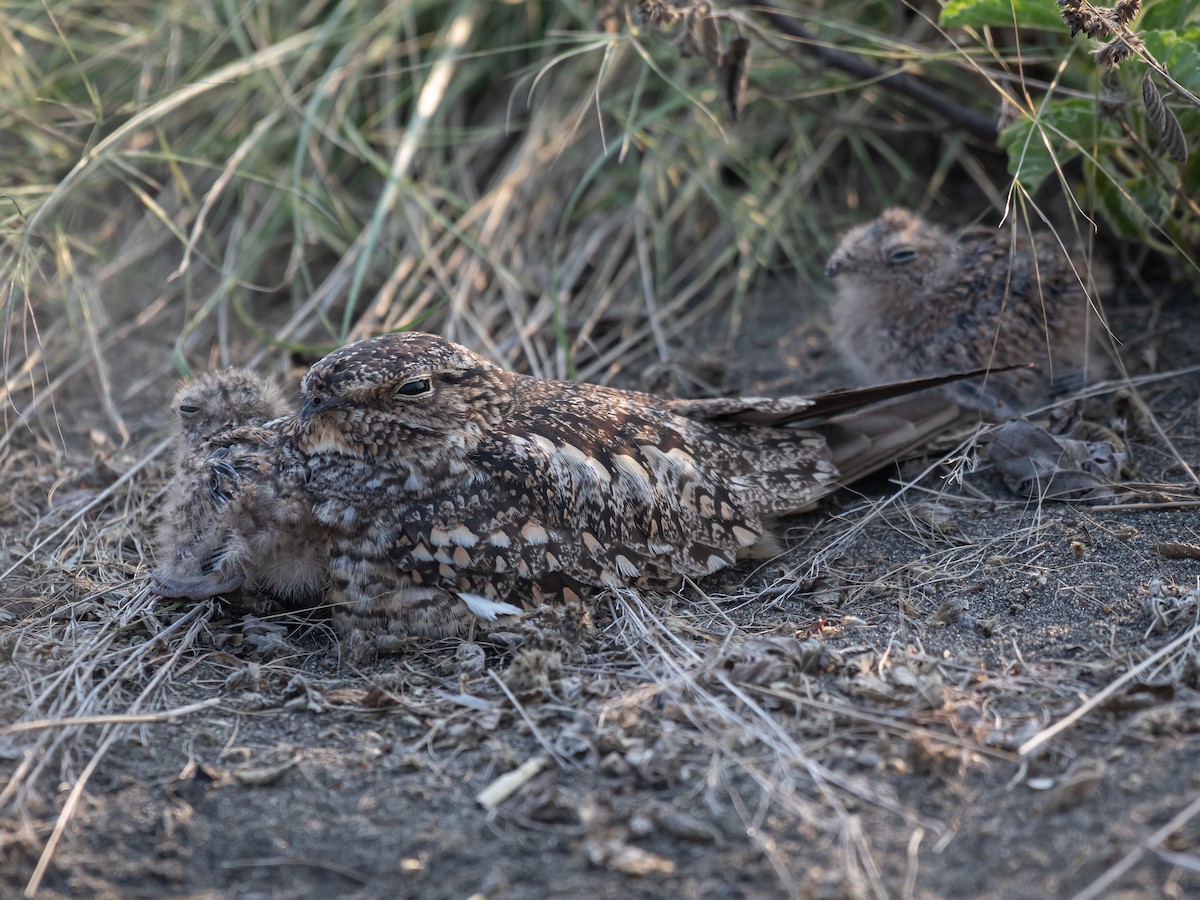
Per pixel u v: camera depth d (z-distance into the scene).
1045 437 8.12
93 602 7.29
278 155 12.15
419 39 12.54
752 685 6.16
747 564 7.71
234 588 7.03
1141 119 8.80
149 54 11.88
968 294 9.12
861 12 11.73
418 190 11.38
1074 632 6.58
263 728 6.17
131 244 11.46
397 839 5.36
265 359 10.41
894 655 6.44
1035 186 8.71
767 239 11.18
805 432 8.09
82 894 5.13
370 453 6.94
